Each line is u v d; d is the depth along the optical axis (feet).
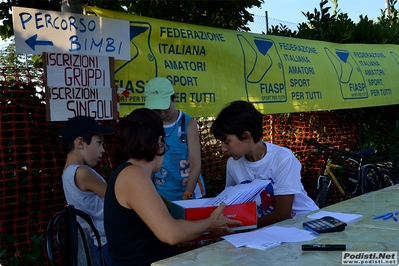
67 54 10.43
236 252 5.96
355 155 16.46
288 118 17.92
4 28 14.29
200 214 7.04
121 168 6.46
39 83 10.70
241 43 14.66
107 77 11.03
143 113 6.77
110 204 6.48
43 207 10.85
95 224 8.50
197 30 13.38
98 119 10.87
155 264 5.66
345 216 7.55
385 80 20.33
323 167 18.60
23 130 10.53
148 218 6.12
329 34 19.48
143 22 12.05
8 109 10.43
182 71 12.75
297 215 8.79
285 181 8.21
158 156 6.86
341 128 19.69
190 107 12.89
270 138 17.38
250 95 14.57
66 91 10.39
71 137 8.48
